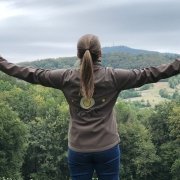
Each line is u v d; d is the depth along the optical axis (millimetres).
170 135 63875
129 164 64000
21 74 5258
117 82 5078
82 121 5082
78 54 5176
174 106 66562
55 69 5281
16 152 52094
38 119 65250
